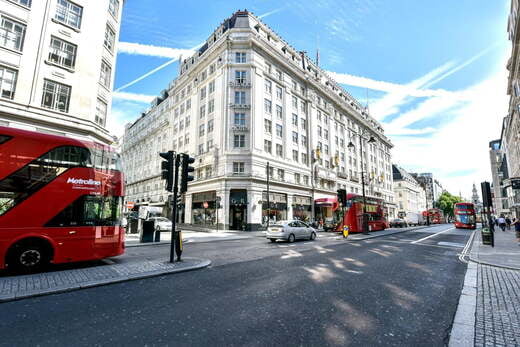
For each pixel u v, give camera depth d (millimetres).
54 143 7801
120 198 9039
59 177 7762
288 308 4539
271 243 15516
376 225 26969
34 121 15609
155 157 47375
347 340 3385
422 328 3773
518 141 34594
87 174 8266
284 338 3434
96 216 8289
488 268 7809
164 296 5250
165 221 27938
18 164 7219
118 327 3797
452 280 6520
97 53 18766
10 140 7211
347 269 7699
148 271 7156
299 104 38500
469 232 25625
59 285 5770
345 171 46875
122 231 8992
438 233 24062
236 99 31406
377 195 57500
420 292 5492
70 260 7629
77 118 17109
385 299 5031
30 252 7082
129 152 61906
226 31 33125
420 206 95062
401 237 19484
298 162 36406
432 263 8805
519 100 27688
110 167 8898
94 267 7840
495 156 67562
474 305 4625
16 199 7074
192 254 10898
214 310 4457
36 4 16406
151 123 51906
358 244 14398
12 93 15227
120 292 5527
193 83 38375
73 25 17922
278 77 35562
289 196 33281
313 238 17766
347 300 4957
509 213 55031
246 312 4363
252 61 31906
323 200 28281
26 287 5617
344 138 48125
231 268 7918
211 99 33781
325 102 44250
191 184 34250
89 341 3373
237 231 27125
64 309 4543
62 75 16953
